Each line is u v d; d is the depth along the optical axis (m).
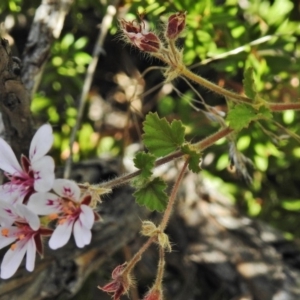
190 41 0.18
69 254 0.17
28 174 0.12
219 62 0.19
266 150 0.19
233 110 0.12
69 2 0.17
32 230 0.12
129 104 0.19
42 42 0.17
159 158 0.12
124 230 0.18
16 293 0.17
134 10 0.18
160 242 0.11
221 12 0.18
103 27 0.19
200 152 0.12
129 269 0.11
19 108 0.15
